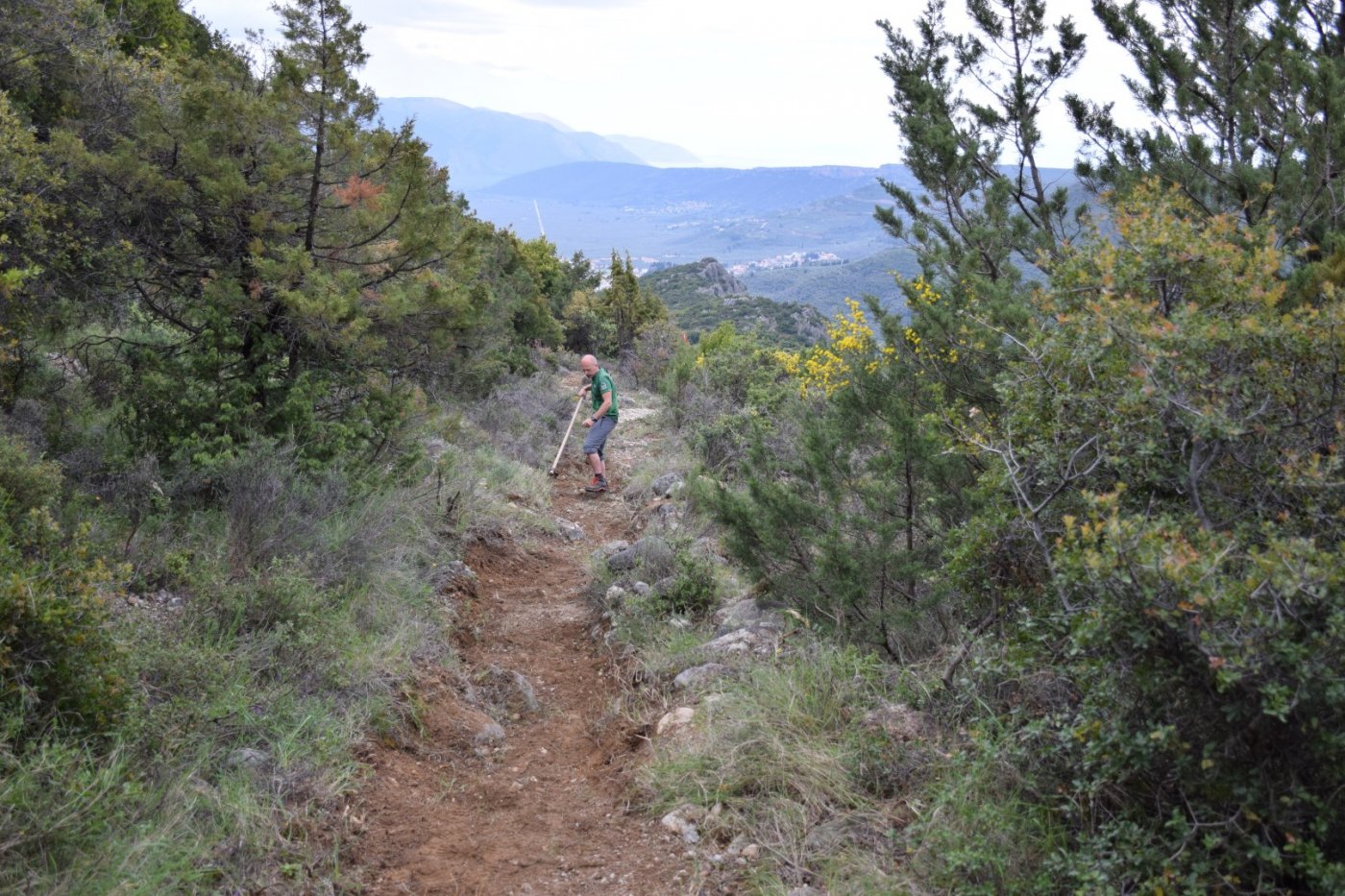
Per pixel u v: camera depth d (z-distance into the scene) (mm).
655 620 6332
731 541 5785
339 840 3625
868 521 4988
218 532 5828
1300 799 2625
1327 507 3018
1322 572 2500
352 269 7746
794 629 5461
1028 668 3586
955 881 3135
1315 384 3189
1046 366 3672
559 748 4938
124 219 7258
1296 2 7117
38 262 6762
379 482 7629
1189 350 3160
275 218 7484
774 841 3604
